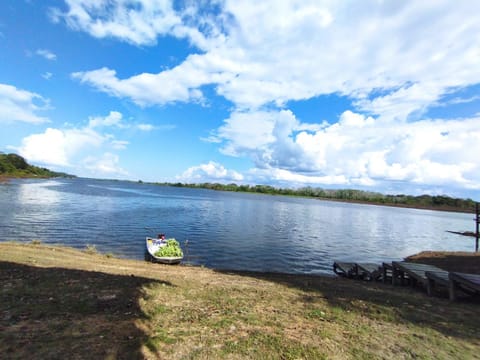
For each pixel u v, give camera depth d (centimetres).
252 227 3684
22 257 1134
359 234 3938
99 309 654
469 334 654
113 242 2256
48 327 543
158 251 1841
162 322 612
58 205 4222
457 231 5178
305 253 2472
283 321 678
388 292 1102
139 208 4900
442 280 982
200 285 997
